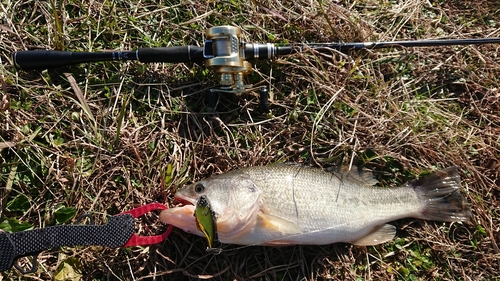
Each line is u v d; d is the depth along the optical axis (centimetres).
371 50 54
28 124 47
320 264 47
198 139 49
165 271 44
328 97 53
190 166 48
